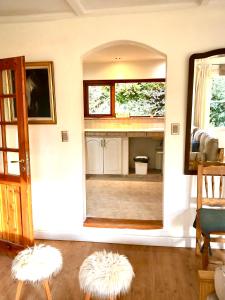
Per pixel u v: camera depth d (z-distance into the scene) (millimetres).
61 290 2131
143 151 5656
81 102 2777
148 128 5379
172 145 2660
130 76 5273
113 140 5141
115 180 4996
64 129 2805
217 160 2645
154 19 2516
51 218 2969
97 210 3436
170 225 2791
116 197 3984
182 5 2383
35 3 2322
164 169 2709
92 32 2617
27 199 2508
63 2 2311
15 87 2395
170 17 2492
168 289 2145
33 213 2984
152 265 2477
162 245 2824
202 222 2217
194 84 2537
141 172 5273
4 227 2721
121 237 2883
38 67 2711
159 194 4137
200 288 1349
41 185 2932
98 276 1558
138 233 2857
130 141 5629
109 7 2404
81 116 2785
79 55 2670
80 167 2844
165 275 2326
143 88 5305
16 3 2318
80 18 2605
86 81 5379
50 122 2789
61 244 2875
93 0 2248
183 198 2729
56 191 2920
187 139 2609
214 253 2635
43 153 2873
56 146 2844
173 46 2525
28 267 1695
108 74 5312
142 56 4762
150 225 2840
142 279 2270
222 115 2586
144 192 4250
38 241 2939
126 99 5383
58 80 2736
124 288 1568
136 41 2570
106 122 5457
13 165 2797
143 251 2727
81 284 1594
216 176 2617
